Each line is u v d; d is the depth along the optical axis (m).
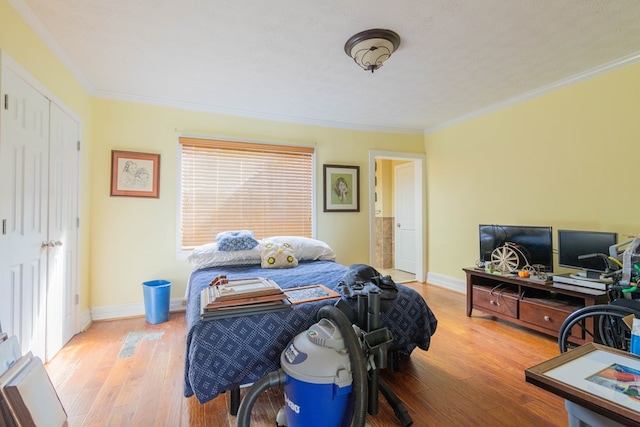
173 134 3.32
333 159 4.08
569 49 2.32
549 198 3.02
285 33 2.09
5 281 1.71
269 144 3.71
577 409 0.94
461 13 1.89
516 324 2.92
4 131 1.69
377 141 4.34
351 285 1.97
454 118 4.02
